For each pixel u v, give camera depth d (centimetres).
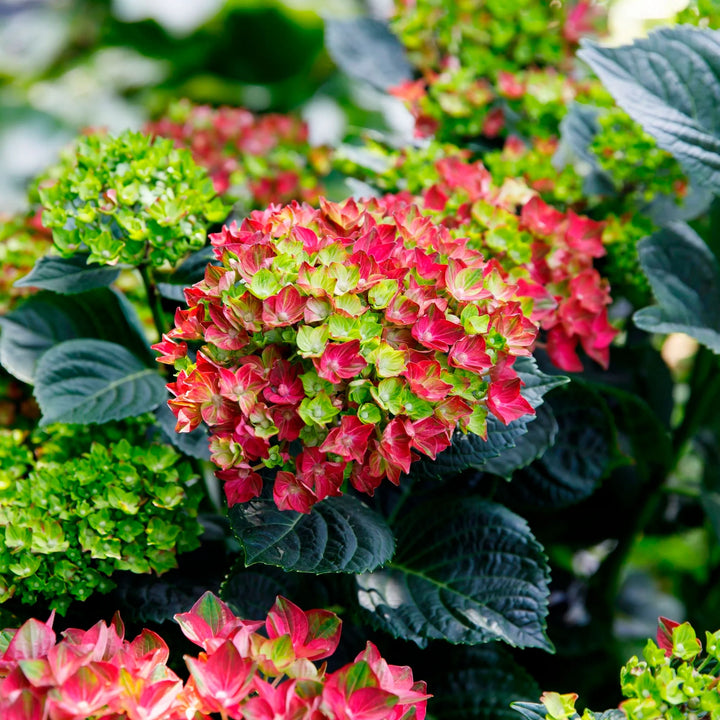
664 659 78
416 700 76
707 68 91
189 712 75
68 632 78
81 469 87
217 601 79
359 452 80
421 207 93
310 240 83
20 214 106
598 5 107
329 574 94
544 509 98
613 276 100
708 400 102
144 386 91
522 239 92
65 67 229
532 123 104
